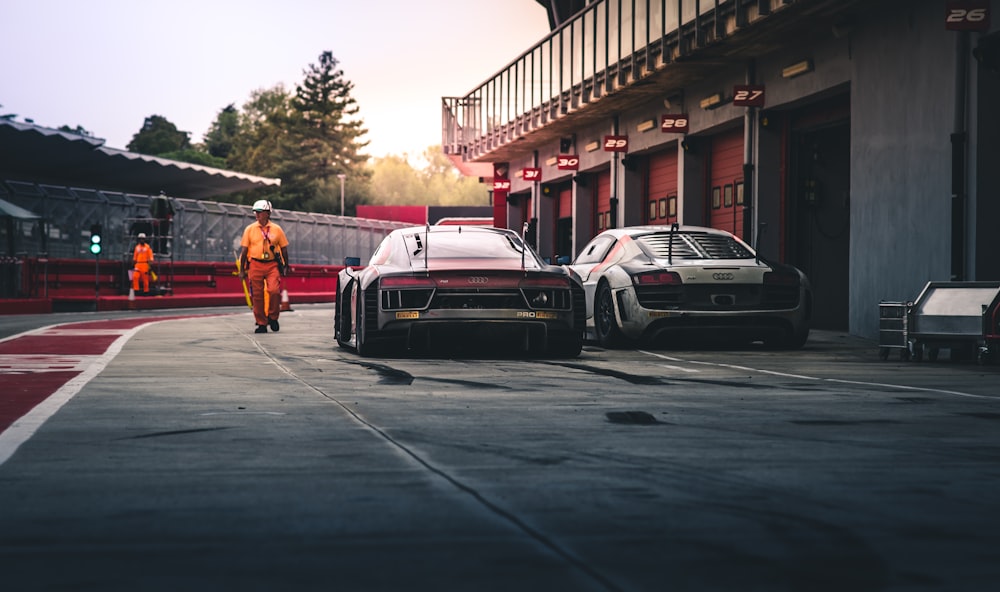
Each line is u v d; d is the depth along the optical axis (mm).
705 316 12156
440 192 144000
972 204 12930
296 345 12688
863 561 2822
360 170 129375
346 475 4102
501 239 11625
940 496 3717
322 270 43469
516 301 10508
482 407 6465
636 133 24812
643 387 7797
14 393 7145
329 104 128500
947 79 13375
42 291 30297
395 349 11328
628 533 3129
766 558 2844
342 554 2873
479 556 2852
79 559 2830
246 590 2531
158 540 3043
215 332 15461
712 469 4258
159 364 9656
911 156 14242
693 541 3035
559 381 8258
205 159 138250
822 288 18656
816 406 6570
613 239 13891
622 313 12500
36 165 41469
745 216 19141
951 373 9266
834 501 3619
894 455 4637
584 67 24500
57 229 33344
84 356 10594
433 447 4832
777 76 18219
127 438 5094
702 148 22203
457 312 10383
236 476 4082
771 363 10445
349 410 6277
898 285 14578
